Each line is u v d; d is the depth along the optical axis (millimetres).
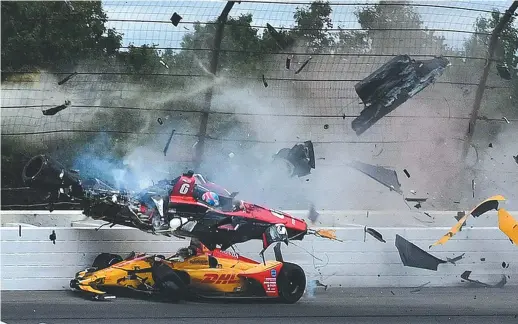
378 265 27422
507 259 28016
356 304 22625
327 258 27250
